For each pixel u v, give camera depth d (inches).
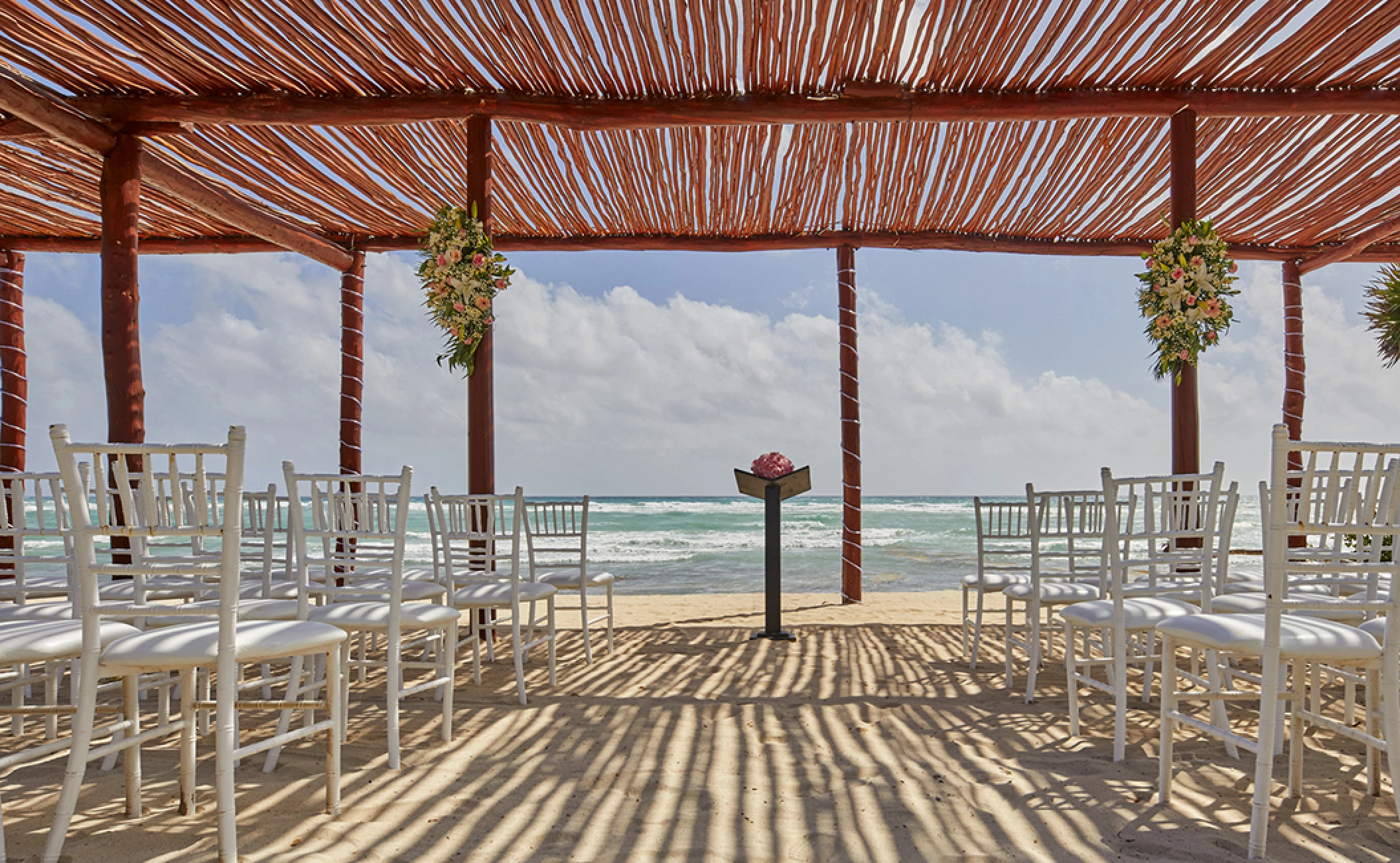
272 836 82.8
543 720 128.2
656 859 77.6
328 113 186.4
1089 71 179.0
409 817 88.2
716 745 114.4
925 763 106.0
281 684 141.8
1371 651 81.1
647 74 179.9
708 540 817.5
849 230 273.3
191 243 271.1
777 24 163.9
